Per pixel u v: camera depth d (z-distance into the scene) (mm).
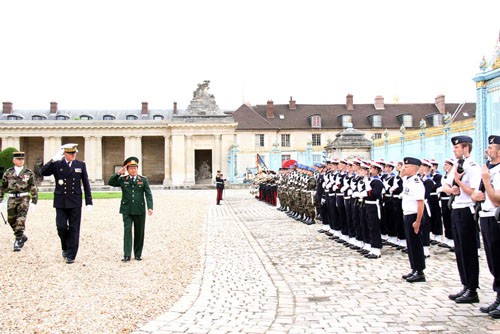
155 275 8484
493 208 6133
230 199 32781
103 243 12070
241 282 8047
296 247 11766
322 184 14312
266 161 50562
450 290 7383
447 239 11461
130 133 57750
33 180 11109
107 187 54656
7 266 8945
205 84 57625
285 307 6570
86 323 5699
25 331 5367
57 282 7773
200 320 5957
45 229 14469
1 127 56469
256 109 67000
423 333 5441
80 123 57000
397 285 7758
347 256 10523
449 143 18469
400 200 11430
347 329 5617
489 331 5465
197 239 13109
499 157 6023
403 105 67312
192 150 56438
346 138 27016
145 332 5473
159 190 50469
